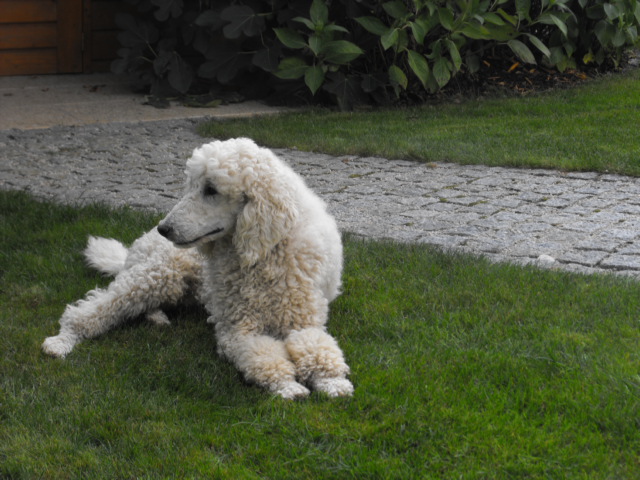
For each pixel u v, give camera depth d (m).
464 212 7.91
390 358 4.84
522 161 9.50
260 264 4.82
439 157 9.91
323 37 12.18
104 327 5.34
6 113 12.50
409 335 5.18
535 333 5.09
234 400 4.43
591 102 12.44
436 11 12.55
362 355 4.89
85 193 8.82
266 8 13.02
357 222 7.69
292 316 4.88
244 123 11.85
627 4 13.78
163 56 13.38
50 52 15.02
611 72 14.80
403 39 12.35
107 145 10.93
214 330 5.39
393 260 6.49
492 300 5.68
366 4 12.53
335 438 4.01
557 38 13.86
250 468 3.83
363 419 4.19
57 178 9.45
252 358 4.59
